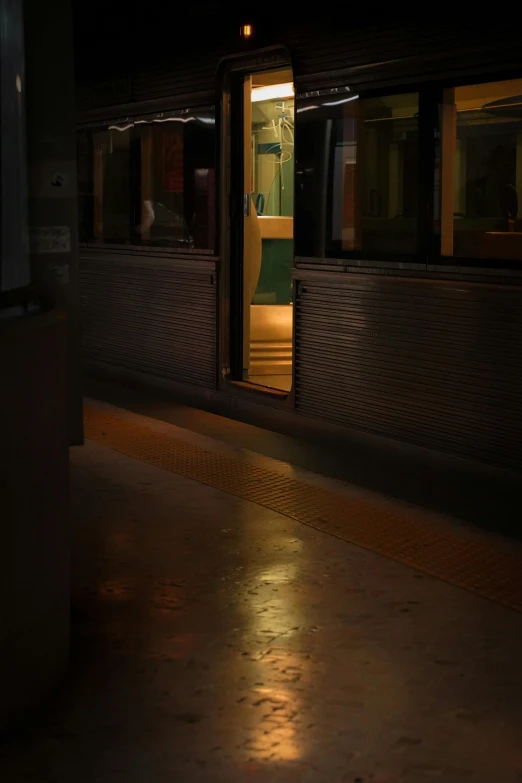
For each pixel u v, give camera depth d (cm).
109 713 347
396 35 638
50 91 450
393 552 510
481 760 317
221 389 835
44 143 451
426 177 624
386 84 648
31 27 442
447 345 617
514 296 570
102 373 1005
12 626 331
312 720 342
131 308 948
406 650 398
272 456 703
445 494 607
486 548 516
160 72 875
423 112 623
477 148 591
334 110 693
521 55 558
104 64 952
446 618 429
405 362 650
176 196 870
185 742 327
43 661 353
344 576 478
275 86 953
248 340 837
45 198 451
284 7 729
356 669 381
